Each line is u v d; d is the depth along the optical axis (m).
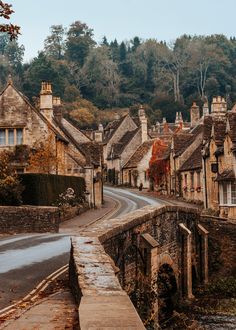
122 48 158.12
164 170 62.09
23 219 26.48
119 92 130.00
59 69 126.50
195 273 27.00
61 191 37.50
